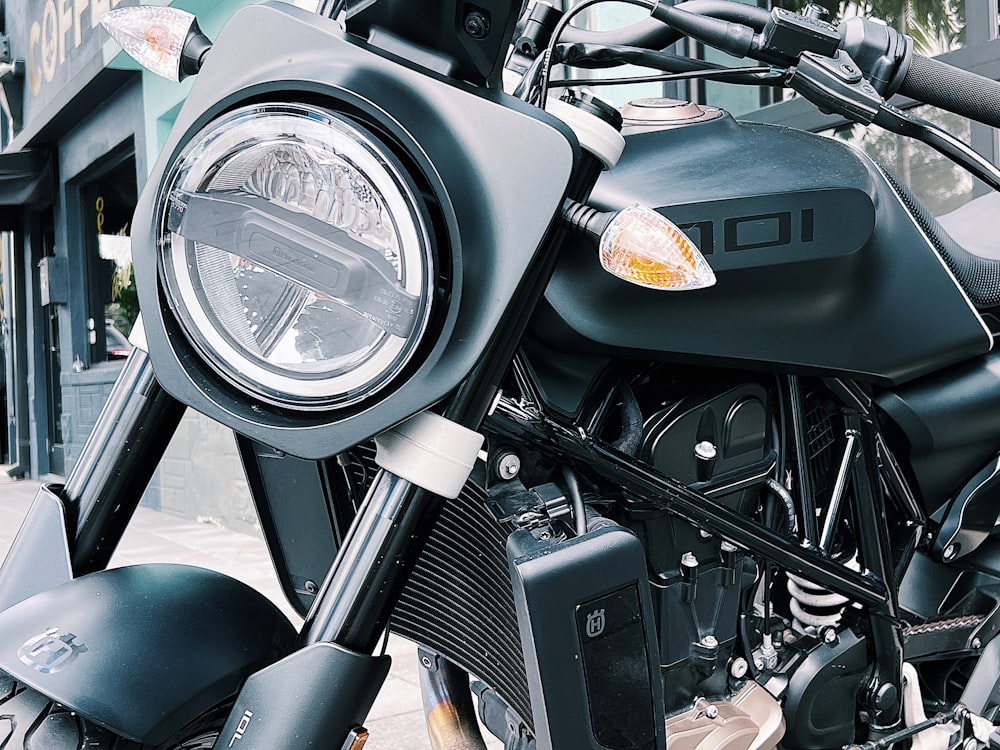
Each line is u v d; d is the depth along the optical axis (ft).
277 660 2.10
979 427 3.64
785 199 2.74
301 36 2.07
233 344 2.07
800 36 2.45
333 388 1.98
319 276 1.96
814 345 3.00
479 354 1.95
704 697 3.19
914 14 8.21
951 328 3.19
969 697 3.90
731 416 3.04
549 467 2.82
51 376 27.37
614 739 2.36
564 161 1.99
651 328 2.75
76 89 19.06
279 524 2.94
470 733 3.49
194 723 2.08
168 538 13.56
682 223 2.65
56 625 2.06
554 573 2.28
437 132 1.97
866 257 2.97
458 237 1.94
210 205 2.04
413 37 2.09
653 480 2.86
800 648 3.46
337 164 1.92
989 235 4.14
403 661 7.47
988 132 7.38
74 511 2.49
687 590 3.02
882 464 3.65
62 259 23.65
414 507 2.07
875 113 2.48
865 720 3.56
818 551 3.26
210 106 2.07
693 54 9.13
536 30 2.71
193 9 14.79
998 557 4.04
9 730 1.98
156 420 2.52
